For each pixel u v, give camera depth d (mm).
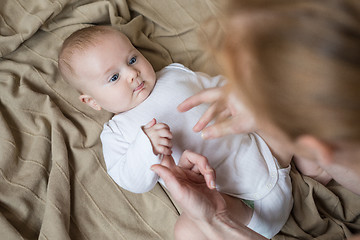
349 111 440
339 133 465
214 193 988
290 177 1251
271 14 465
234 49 501
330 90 437
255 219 1165
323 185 1268
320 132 478
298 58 443
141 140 1123
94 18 1569
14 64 1463
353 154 526
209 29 589
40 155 1294
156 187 1301
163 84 1326
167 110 1268
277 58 454
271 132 563
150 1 1684
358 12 438
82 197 1275
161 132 1123
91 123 1390
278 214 1166
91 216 1259
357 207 1248
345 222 1240
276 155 1237
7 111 1385
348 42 428
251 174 1183
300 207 1244
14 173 1257
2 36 1464
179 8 1669
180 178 1027
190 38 1618
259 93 491
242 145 1221
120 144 1245
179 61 1600
